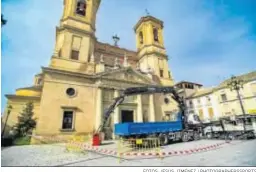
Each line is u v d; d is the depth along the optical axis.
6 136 19.11
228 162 7.45
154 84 28.69
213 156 9.06
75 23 25.58
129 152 11.12
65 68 22.36
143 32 36.00
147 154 9.71
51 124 18.53
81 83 22.23
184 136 17.22
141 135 14.02
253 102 31.38
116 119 22.75
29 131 20.59
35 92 27.00
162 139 15.27
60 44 24.27
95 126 21.11
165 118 28.78
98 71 24.38
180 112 19.02
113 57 32.47
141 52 35.72
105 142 18.03
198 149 11.06
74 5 26.50
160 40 35.91
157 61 33.03
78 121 20.41
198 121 20.20
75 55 24.22
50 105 19.11
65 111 20.11
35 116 23.89
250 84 32.38
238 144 13.30
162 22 37.78
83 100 21.62
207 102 40.69
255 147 11.10
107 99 23.39
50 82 19.95
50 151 12.26
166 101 30.55
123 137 13.79
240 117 18.20
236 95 34.38
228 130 18.00
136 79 27.28
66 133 19.12
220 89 37.88
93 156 10.16
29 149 13.37
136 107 26.02
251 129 17.14
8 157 9.79
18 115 23.34
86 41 25.62
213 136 18.20
